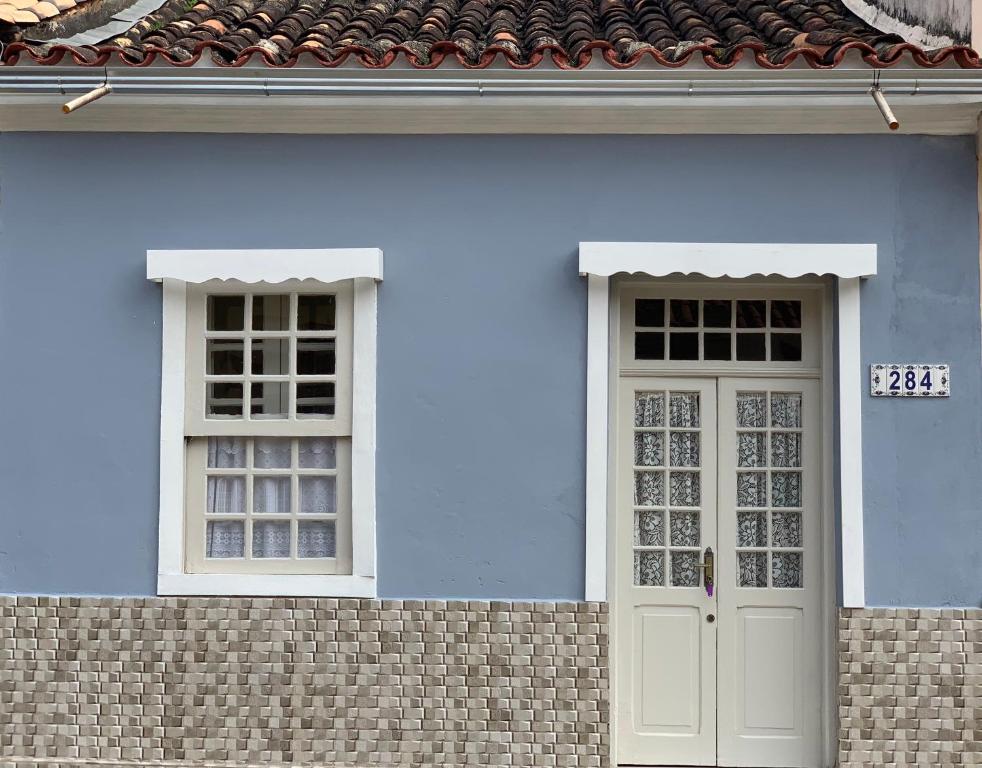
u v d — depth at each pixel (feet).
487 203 21.58
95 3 23.70
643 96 20.51
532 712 20.97
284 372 21.98
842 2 24.30
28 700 21.38
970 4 20.62
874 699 20.75
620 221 21.45
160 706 21.25
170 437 21.58
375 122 21.49
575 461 21.30
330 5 26.61
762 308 22.36
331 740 21.09
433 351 21.52
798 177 21.36
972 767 20.58
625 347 22.36
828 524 21.65
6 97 21.02
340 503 21.72
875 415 21.13
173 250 21.63
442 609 21.17
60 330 21.80
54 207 21.89
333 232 21.65
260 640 21.24
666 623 22.13
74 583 21.54
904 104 20.56
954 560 20.92
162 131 21.81
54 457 21.68
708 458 22.25
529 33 23.44
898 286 21.24
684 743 21.93
